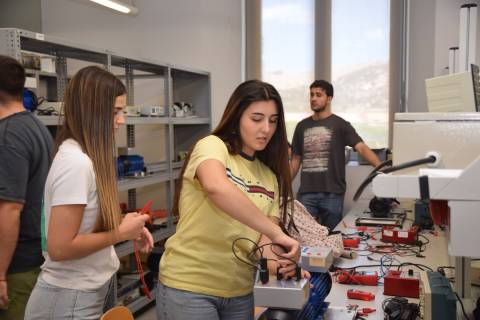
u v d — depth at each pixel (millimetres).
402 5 4035
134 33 4621
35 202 1778
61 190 1269
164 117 3555
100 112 1344
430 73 4008
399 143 1149
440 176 850
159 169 3660
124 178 3275
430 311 1313
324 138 3551
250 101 1308
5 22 4938
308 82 4379
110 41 4691
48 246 1292
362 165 4008
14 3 4887
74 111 1337
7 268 1718
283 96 4461
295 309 1103
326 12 4250
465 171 835
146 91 4602
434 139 1122
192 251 1366
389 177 876
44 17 4820
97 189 1344
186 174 1336
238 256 1363
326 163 3551
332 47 4281
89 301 1373
